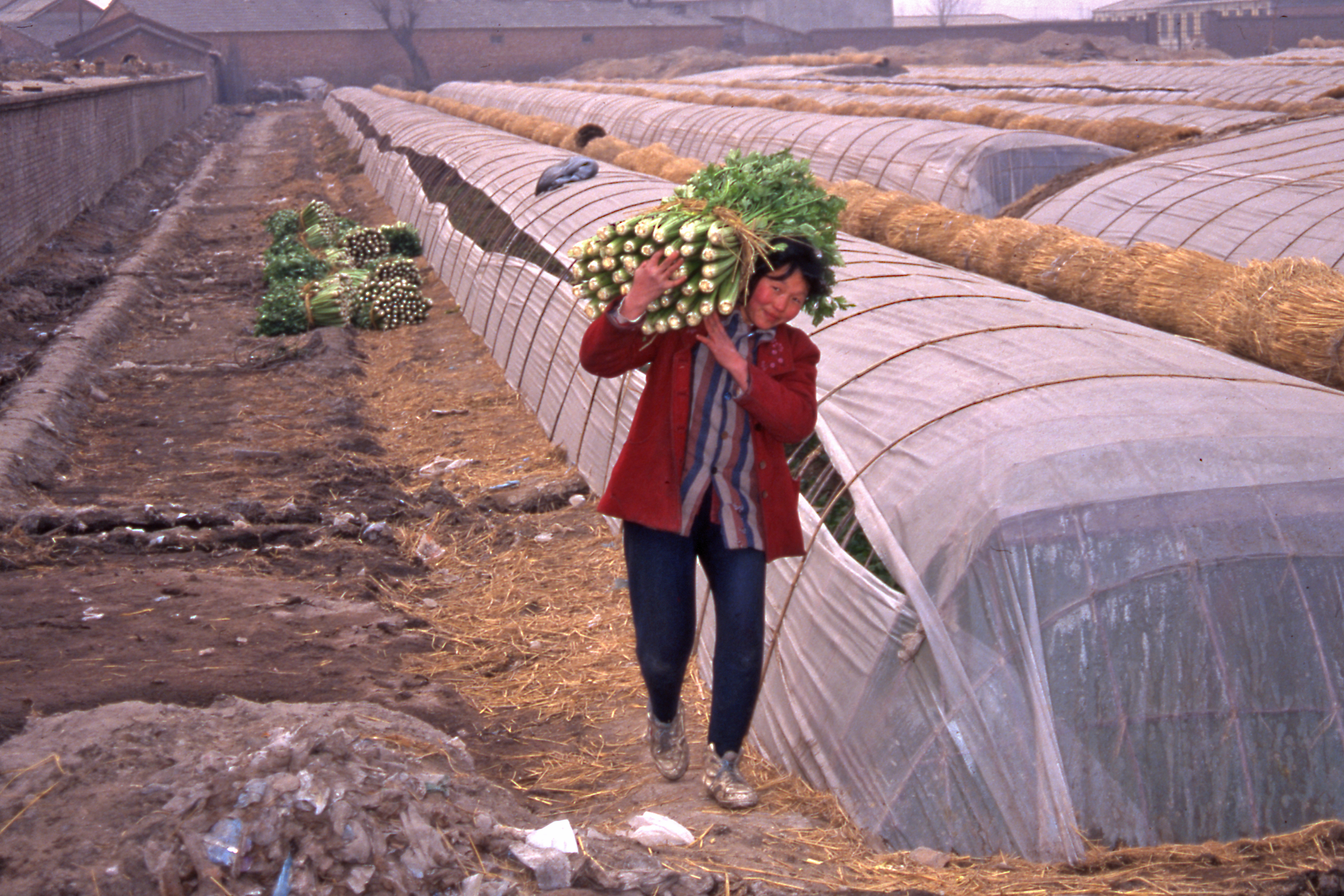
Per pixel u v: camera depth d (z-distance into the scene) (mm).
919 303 6418
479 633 6285
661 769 4363
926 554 4246
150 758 3207
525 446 10016
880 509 4613
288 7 75688
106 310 14617
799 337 3709
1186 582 3926
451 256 16875
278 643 5840
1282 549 3965
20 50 66000
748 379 3514
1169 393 4633
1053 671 3857
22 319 14617
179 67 62844
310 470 9297
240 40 74250
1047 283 9531
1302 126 14539
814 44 84438
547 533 7852
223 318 15820
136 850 2768
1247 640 3885
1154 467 4156
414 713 5172
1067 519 4012
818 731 4512
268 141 49094
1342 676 3863
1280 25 73250
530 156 17531
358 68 77125
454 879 2965
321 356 13320
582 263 3676
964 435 4582
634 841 3695
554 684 5617
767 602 5211
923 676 4086
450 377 12469
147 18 68625
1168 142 15195
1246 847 3627
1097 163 15141
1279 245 10500
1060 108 22359
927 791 3947
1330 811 3760
